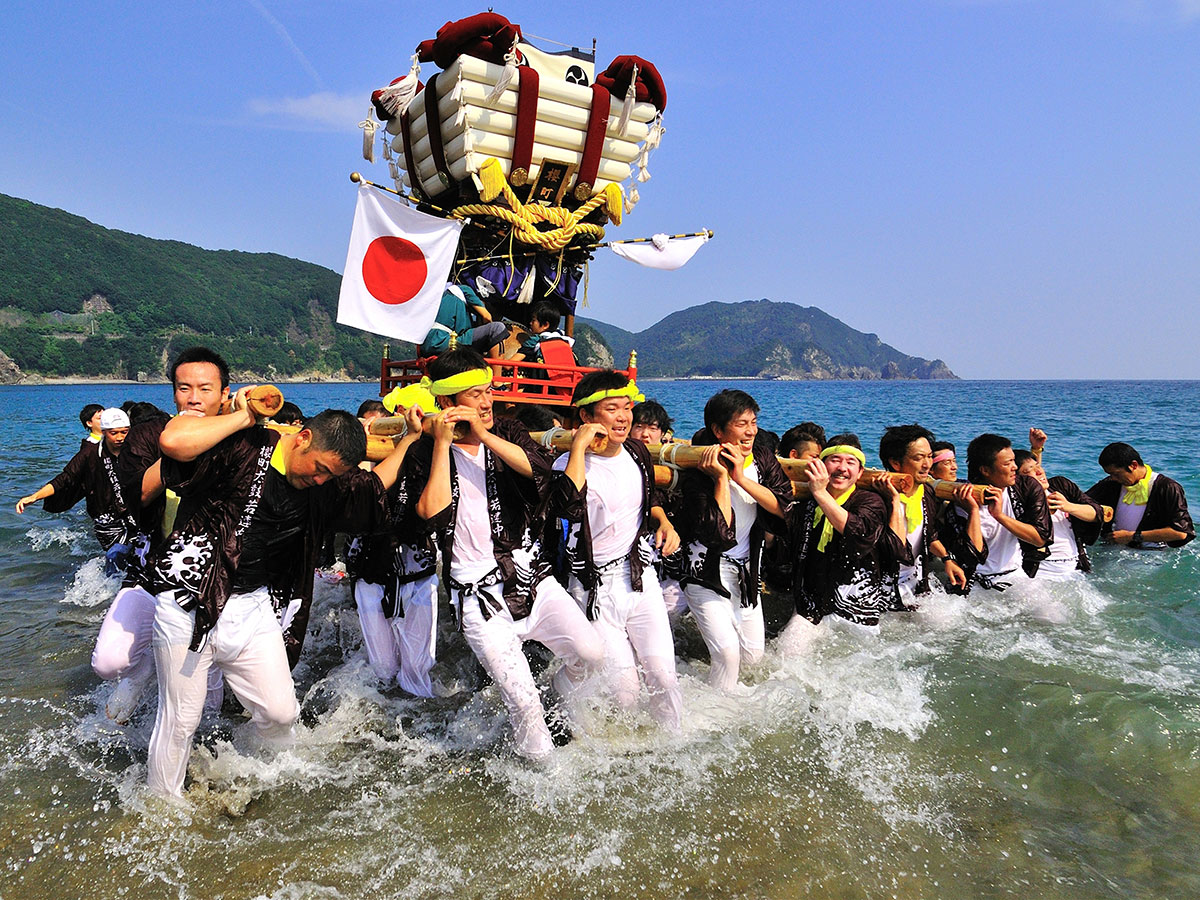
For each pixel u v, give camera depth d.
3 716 4.43
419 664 4.70
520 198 7.43
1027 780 3.91
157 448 4.57
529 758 3.98
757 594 4.96
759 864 3.26
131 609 4.21
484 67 6.67
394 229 6.75
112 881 3.09
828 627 5.50
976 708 4.61
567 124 7.21
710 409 4.73
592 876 3.17
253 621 3.58
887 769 3.99
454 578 4.12
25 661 5.27
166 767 3.55
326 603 6.33
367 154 7.52
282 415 5.69
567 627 4.21
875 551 5.34
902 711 4.56
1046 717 4.50
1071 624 6.01
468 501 4.12
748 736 4.30
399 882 3.12
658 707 4.33
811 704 4.64
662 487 5.19
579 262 8.25
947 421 31.31
